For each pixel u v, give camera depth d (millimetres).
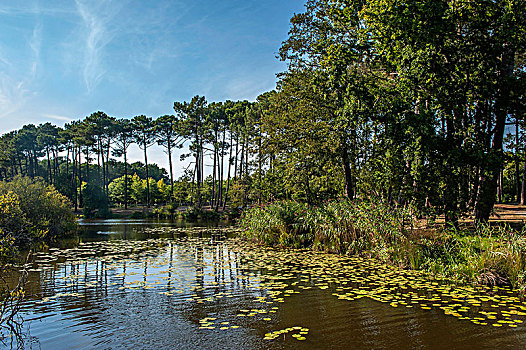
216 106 46812
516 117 11891
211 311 5652
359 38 13641
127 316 5406
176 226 27219
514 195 30891
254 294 6695
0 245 8531
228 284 7535
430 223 10227
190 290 7027
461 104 11445
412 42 11227
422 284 7449
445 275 8102
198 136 46812
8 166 55625
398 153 11422
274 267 9492
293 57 17750
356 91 12758
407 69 11688
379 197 12352
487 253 7859
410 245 9367
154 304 6043
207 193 46438
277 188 26688
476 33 11523
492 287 7145
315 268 9305
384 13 11297
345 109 13328
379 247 10453
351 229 11719
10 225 11945
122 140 52219
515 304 5973
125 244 15109
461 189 10648
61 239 17328
